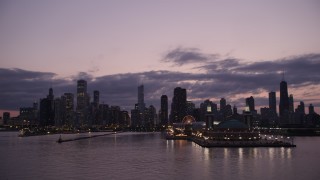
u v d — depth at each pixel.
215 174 151.50
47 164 190.25
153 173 155.12
